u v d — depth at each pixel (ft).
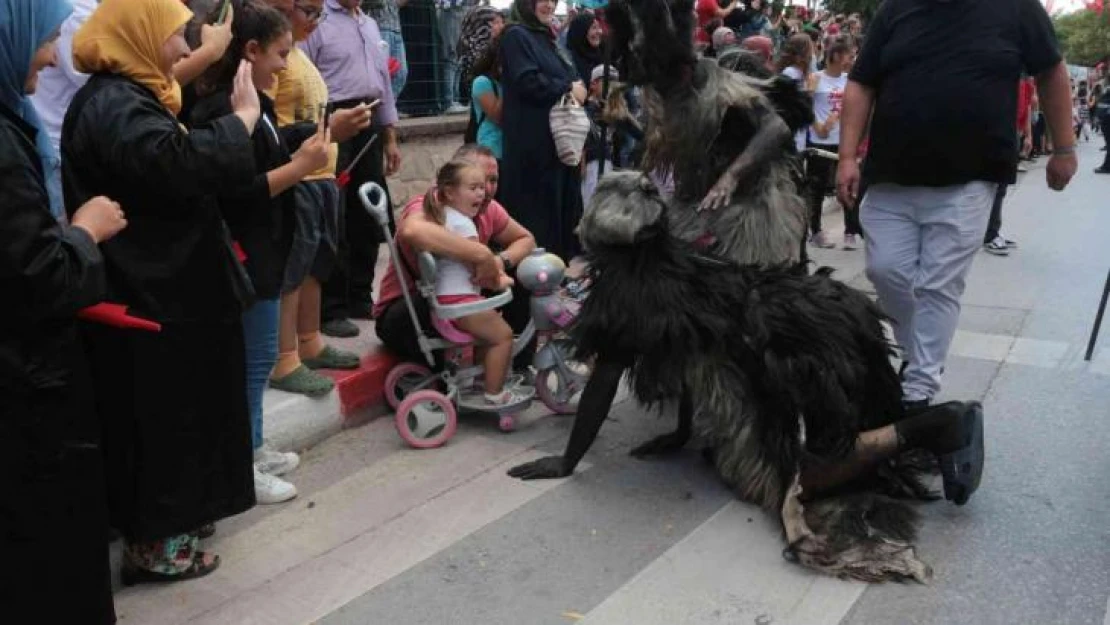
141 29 8.72
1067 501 11.66
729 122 12.16
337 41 16.49
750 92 12.00
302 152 10.46
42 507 7.70
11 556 7.62
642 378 11.66
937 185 12.63
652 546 10.69
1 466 7.45
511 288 14.44
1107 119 48.93
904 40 12.50
